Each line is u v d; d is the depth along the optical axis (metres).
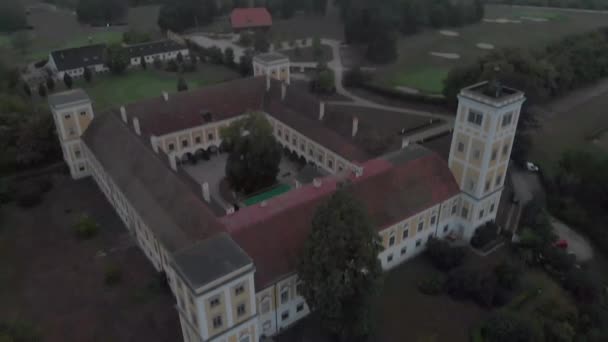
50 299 71.62
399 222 73.62
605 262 81.62
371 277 57.84
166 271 72.50
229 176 92.38
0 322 63.06
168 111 106.94
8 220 89.31
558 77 147.00
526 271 77.62
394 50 184.88
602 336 65.44
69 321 67.81
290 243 65.12
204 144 111.88
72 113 97.00
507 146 77.44
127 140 88.62
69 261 79.25
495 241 82.69
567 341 63.62
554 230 88.88
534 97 109.94
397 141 93.12
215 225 64.12
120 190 82.31
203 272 51.50
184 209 69.75
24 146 103.88
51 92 152.38
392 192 75.38
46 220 89.44
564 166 103.44
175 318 68.12
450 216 82.69
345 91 156.38
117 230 86.88
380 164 78.75
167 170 78.12
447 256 76.19
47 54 193.00
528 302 71.44
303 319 68.19
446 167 81.62
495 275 73.56
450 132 125.31
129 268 77.69
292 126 108.19
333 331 62.06
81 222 84.88
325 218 56.38
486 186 78.81
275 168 93.31
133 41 197.75
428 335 65.69
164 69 177.25
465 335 65.88
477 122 73.50
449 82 136.38
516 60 130.62
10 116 110.69
